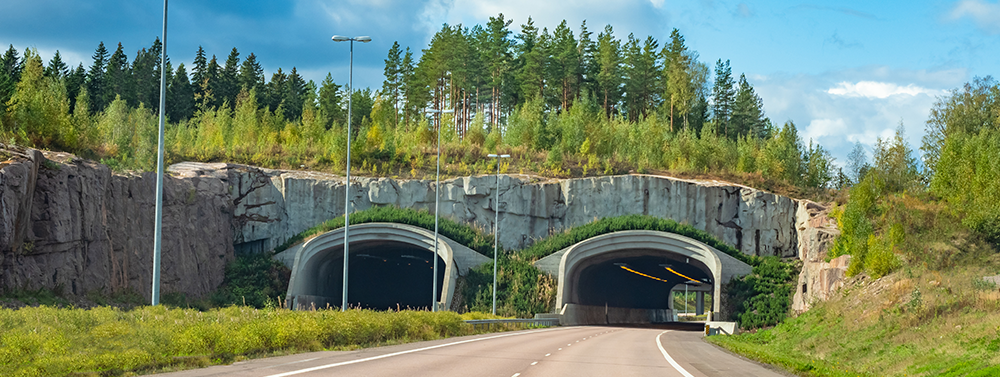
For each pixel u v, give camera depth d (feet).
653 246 228.63
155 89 448.65
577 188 249.96
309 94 514.27
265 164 265.34
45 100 188.55
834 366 84.53
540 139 320.50
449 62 381.81
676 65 407.03
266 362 61.62
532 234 247.29
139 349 56.44
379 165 274.77
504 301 219.41
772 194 237.45
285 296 219.82
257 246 241.14
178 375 49.24
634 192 247.29
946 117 263.29
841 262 167.84
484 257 234.58
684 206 242.78
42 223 138.31
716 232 238.68
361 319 97.71
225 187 229.45
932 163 249.96
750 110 456.04
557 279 229.86
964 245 142.72
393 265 299.17
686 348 109.70
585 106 338.95
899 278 130.11
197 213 210.38
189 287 199.93
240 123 355.56
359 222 239.91
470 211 248.93
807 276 195.72
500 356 78.23
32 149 138.72
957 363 68.69
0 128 162.50
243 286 219.20
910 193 192.85
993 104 262.47
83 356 51.60
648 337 149.48
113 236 167.53
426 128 327.88
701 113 452.76
